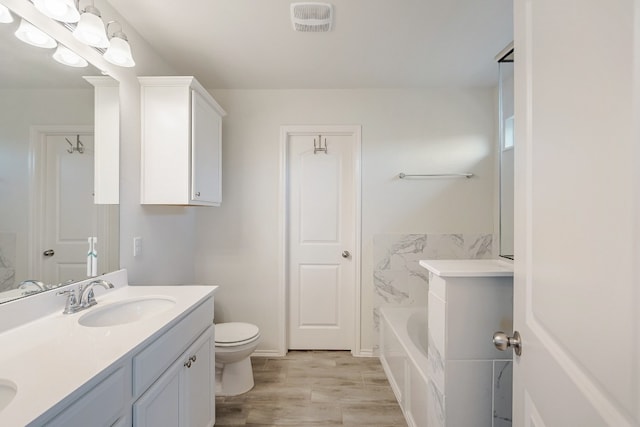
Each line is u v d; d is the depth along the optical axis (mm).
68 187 1364
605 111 434
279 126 2701
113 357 912
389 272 2709
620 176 401
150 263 1983
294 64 2266
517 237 786
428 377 1464
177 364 1292
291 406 2014
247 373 2197
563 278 555
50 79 1272
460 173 2699
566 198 545
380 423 1860
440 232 2719
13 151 1137
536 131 673
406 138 2703
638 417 366
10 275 1127
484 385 1264
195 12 1670
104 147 1565
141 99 1833
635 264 372
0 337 1047
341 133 2738
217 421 1864
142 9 1643
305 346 2812
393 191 2711
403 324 2293
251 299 2725
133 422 1006
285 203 2717
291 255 2793
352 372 2447
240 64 2262
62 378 797
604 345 435
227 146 2705
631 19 379
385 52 2105
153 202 1835
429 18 1735
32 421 640
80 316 1255
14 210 1133
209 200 2105
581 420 492
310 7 1634
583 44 490
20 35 1162
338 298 2811
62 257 1339
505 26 1813
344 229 2797
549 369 611
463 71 2393
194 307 1425
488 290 1259
